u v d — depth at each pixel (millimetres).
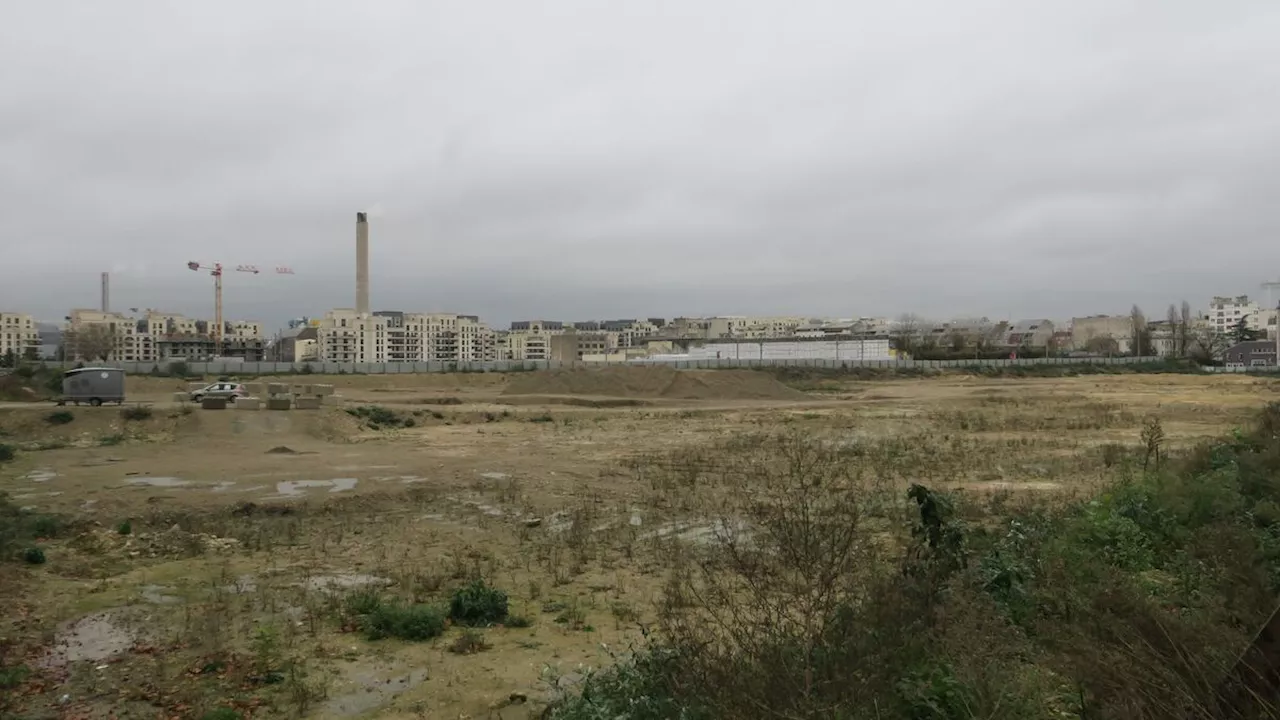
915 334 166375
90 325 169875
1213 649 5559
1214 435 29641
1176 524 11516
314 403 39625
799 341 144375
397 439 34125
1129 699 5199
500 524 16797
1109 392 63500
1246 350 129500
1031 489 18672
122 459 26859
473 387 79688
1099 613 6637
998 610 7734
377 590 11797
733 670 5820
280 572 12922
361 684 8258
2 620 10250
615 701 6707
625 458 27031
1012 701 5547
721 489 20219
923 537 8586
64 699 7840
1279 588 7586
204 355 174375
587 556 13672
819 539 6844
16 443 30172
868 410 47469
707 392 64000
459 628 10055
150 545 15016
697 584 11094
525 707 7652
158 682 8297
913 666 6004
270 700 7879
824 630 5953
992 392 66062
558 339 111688
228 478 22531
